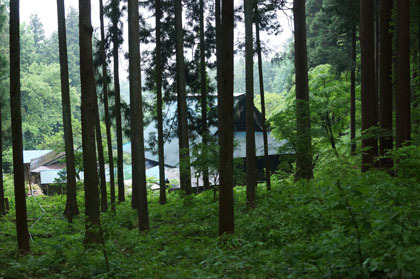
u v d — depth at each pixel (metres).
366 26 15.32
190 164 16.70
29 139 55.97
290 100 27.77
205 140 17.02
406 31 12.34
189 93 24.17
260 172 31.31
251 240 8.70
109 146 19.27
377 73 20.14
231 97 9.68
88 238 10.20
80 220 15.56
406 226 4.58
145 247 9.90
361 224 4.85
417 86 16.00
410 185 8.17
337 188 5.11
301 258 5.61
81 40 10.65
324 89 25.56
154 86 22.92
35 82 53.44
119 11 20.31
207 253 8.29
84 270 7.50
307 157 15.50
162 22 21.77
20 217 9.42
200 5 21.42
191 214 15.28
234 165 16.67
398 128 12.30
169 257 8.55
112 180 19.03
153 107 23.70
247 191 14.02
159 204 20.09
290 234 7.84
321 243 5.34
